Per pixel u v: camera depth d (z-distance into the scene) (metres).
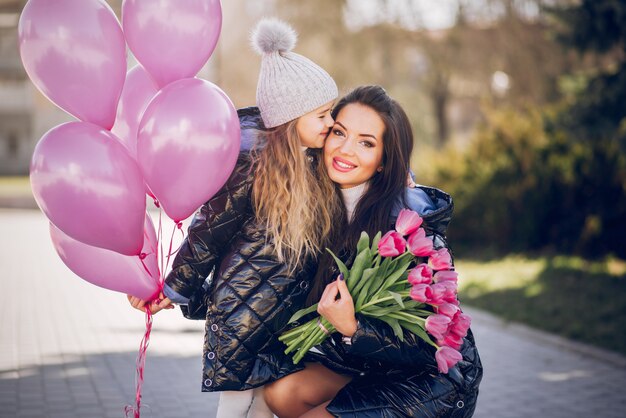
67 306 10.41
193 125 3.01
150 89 3.44
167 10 3.09
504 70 22.02
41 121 48.22
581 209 14.15
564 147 14.54
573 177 14.16
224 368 3.21
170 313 10.07
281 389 3.40
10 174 48.31
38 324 9.23
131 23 3.13
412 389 3.19
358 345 3.11
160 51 3.13
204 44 3.19
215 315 3.22
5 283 12.28
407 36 23.47
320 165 3.41
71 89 3.03
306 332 3.21
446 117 27.02
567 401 6.41
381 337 3.11
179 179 3.06
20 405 6.11
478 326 9.55
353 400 3.16
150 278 3.35
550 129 12.42
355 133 3.31
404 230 3.11
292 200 3.20
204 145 3.03
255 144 3.28
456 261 14.85
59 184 2.98
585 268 12.80
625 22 11.45
